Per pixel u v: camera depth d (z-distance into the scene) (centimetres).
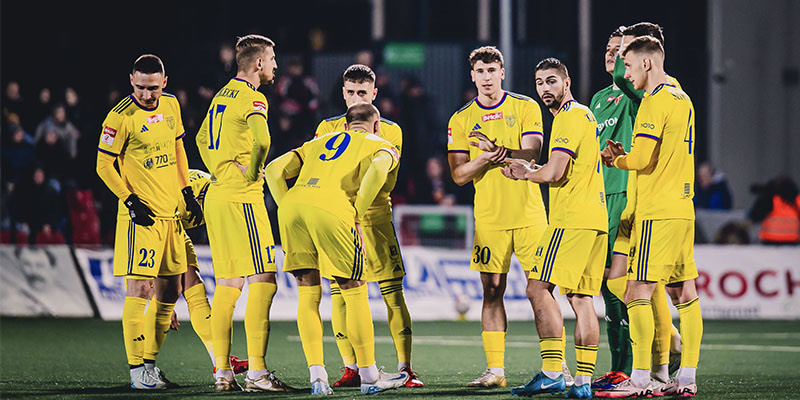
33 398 1967
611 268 2098
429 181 4747
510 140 2136
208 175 2339
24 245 4184
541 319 1939
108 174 2088
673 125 1928
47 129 4281
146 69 2109
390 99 4750
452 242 4325
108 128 2094
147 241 2109
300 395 1981
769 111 5466
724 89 5459
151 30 5444
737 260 4106
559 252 1925
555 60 1991
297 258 1992
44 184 4266
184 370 2481
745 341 3309
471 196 4878
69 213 4300
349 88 2195
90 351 2875
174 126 2177
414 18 5972
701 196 4841
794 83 5422
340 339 2170
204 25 5612
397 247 2181
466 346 3108
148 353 2158
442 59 5162
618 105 2212
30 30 5281
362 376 1988
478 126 2148
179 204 2209
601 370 2553
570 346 3108
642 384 1955
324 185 1978
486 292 2148
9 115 4391
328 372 2455
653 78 1952
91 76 5269
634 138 1939
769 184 4438
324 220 1948
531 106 2147
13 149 4322
